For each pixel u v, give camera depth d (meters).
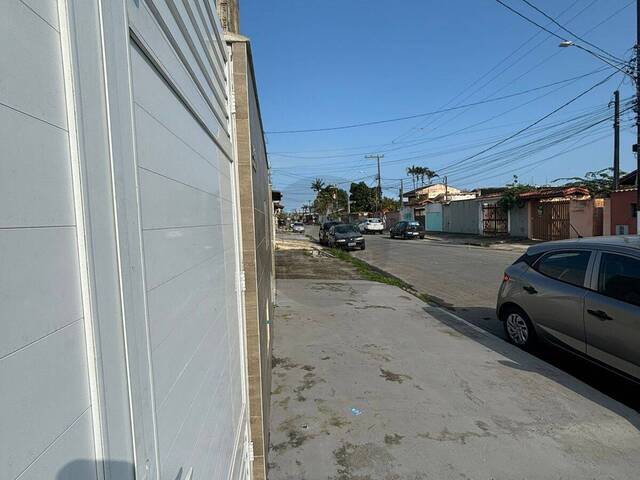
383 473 2.82
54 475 0.59
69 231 0.66
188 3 1.40
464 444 3.15
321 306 7.82
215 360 1.65
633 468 2.89
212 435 1.50
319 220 88.56
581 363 5.05
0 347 0.50
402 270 13.69
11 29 0.55
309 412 3.63
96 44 0.73
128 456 0.77
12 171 0.54
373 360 4.89
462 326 6.43
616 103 18.84
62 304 0.63
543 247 5.38
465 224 33.22
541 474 2.82
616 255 4.31
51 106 0.62
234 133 2.63
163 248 1.05
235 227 2.53
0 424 0.50
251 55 2.88
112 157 0.76
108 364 0.72
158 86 1.06
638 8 13.37
